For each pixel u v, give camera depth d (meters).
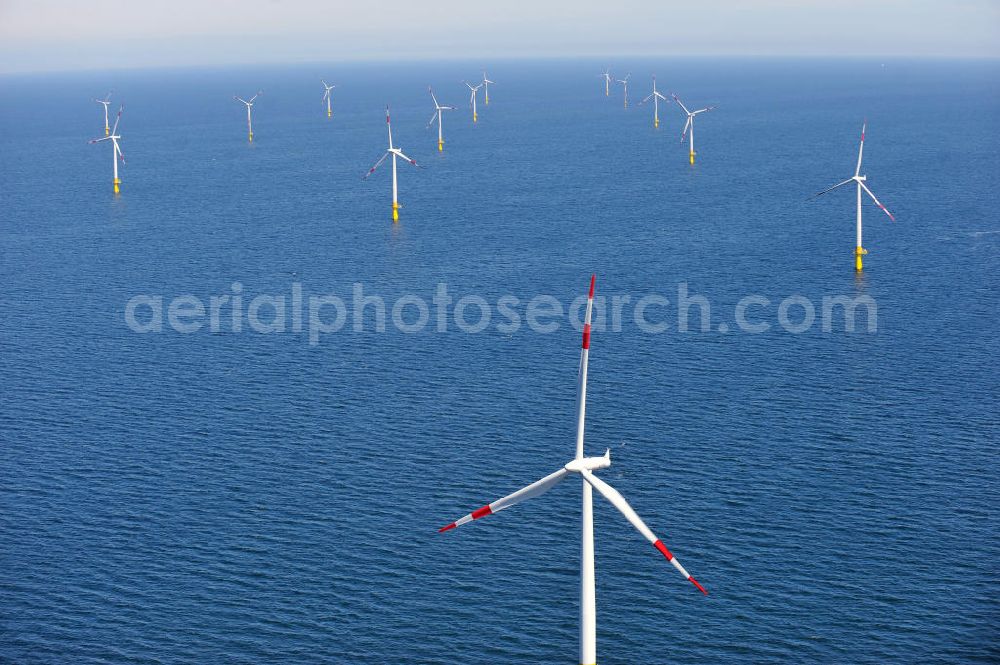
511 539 78.00
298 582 72.25
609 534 78.50
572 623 67.62
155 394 108.25
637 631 66.62
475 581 72.31
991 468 87.56
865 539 76.62
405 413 102.06
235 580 72.50
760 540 76.69
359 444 94.62
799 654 64.25
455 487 85.94
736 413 100.56
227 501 83.75
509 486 86.06
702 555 74.94
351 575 73.06
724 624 67.25
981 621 67.00
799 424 97.62
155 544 77.25
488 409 102.94
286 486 86.38
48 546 77.00
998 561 73.56
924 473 86.81
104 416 102.00
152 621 67.94
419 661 63.91
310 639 66.00
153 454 92.81
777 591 70.50
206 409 103.69
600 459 58.06
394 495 84.62
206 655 64.50
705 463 89.38
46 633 66.56
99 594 70.94
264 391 108.88
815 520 79.38
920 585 70.88
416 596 70.56
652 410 101.81
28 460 91.62
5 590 71.19
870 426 96.81
